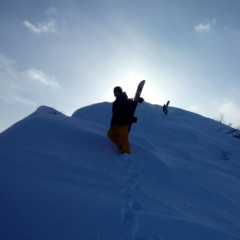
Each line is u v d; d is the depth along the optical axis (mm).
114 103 6434
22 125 6141
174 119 15508
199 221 4074
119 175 5055
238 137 14414
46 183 4109
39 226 3219
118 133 6258
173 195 4980
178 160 7320
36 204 3561
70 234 3195
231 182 6590
